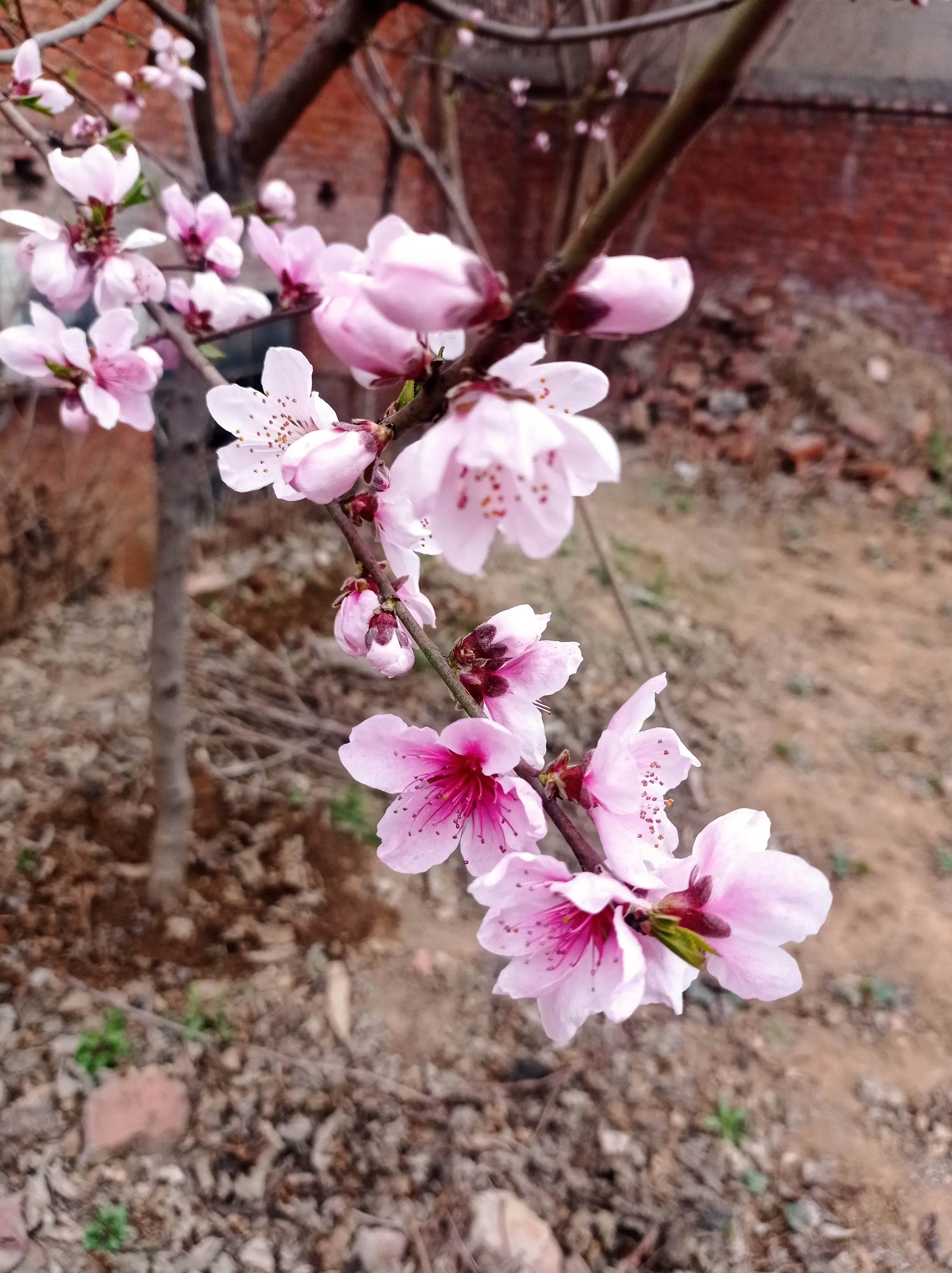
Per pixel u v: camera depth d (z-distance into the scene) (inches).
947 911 145.3
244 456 46.4
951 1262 99.8
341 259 58.2
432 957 125.6
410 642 43.3
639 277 25.3
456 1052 113.8
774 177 302.4
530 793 35.8
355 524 44.0
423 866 40.3
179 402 97.7
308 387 45.2
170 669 109.7
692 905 34.5
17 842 128.5
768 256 314.0
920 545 263.4
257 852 134.1
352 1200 97.3
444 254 25.5
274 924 125.3
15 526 167.0
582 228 24.2
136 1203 93.5
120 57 145.9
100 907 122.3
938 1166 109.5
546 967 35.3
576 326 26.3
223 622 185.6
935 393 307.3
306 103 93.2
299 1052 110.7
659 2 195.8
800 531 265.9
